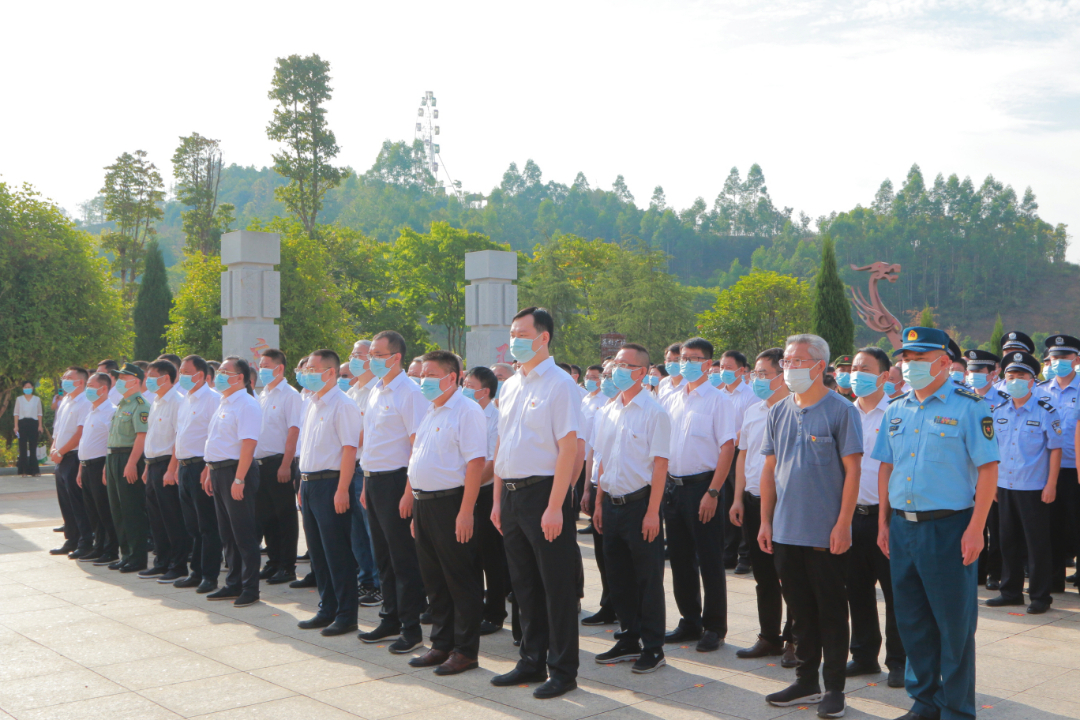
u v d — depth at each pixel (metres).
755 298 43.47
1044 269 133.25
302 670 4.55
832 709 3.77
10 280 18.55
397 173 159.88
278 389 7.01
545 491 4.21
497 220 138.00
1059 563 6.35
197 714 3.88
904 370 3.75
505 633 5.45
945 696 3.57
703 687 4.24
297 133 45.94
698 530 5.01
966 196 149.62
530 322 4.24
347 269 47.16
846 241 139.38
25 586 6.71
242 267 13.10
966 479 3.59
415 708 3.95
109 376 7.74
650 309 44.66
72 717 3.85
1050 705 3.92
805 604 3.95
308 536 5.44
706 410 5.12
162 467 6.86
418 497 4.58
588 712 3.88
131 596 6.35
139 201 42.53
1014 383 5.88
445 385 4.59
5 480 15.09
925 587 3.63
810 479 3.91
